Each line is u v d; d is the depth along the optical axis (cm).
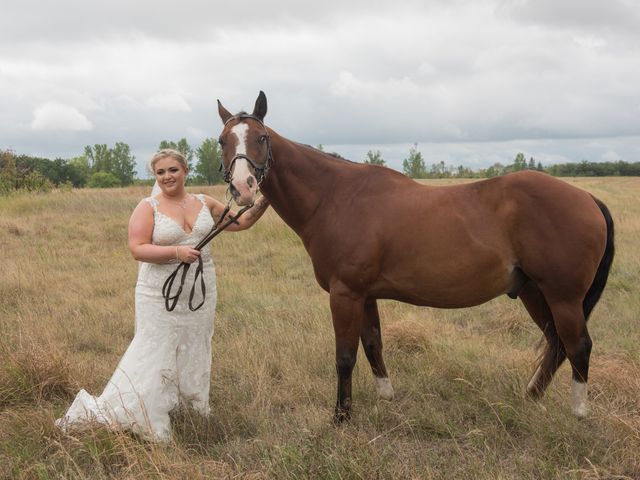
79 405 365
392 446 352
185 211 366
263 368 459
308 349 506
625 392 408
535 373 404
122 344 550
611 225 370
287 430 369
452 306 380
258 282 814
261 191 396
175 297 351
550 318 400
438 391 432
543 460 325
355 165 395
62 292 736
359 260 367
